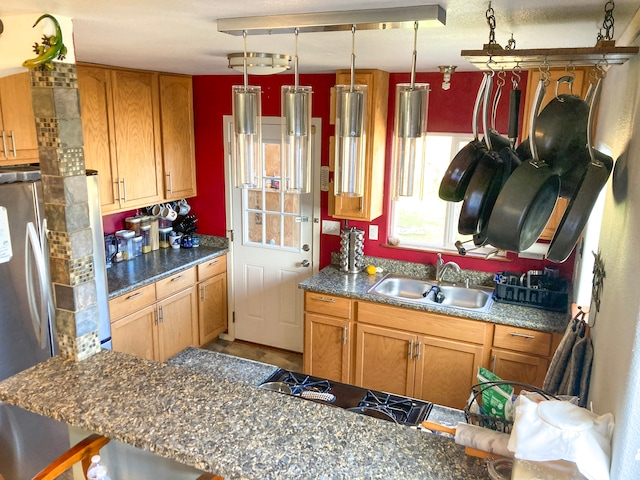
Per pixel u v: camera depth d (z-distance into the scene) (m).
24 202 2.59
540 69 1.46
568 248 1.36
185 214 4.74
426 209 4.01
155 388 1.64
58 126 1.75
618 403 1.11
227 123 4.45
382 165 3.91
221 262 4.70
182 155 4.44
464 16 1.58
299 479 1.24
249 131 1.57
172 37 2.17
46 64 1.71
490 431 1.33
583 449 1.07
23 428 2.62
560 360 1.88
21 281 2.62
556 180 1.40
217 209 4.71
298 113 1.49
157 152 4.15
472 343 3.35
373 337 3.65
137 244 4.39
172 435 1.39
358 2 1.40
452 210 3.92
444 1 1.37
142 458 1.74
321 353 3.88
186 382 1.68
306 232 4.42
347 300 3.68
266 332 4.78
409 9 1.44
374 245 4.16
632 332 1.06
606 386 1.35
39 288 2.69
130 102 3.79
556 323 3.12
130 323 3.71
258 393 1.62
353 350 3.76
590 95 1.47
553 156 1.50
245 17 1.65
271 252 4.59
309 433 1.42
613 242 1.60
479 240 1.62
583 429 1.10
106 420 1.46
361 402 2.18
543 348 3.14
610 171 1.38
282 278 4.61
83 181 1.86
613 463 1.08
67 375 1.73
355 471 1.28
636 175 1.27
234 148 1.59
